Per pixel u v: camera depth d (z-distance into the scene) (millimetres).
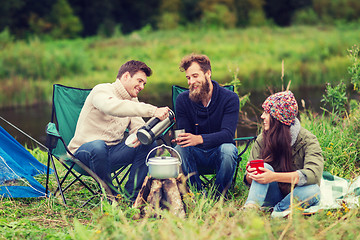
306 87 16578
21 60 20312
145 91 16562
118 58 23469
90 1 32688
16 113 13258
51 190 4020
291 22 36156
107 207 2998
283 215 2947
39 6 30406
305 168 3115
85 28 32375
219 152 3531
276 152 3211
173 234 2572
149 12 34312
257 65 20438
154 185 3205
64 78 20344
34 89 17891
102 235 2625
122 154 3645
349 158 4230
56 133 3344
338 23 34969
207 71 3646
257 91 13641
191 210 3146
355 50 5066
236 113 3715
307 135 3215
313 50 23281
